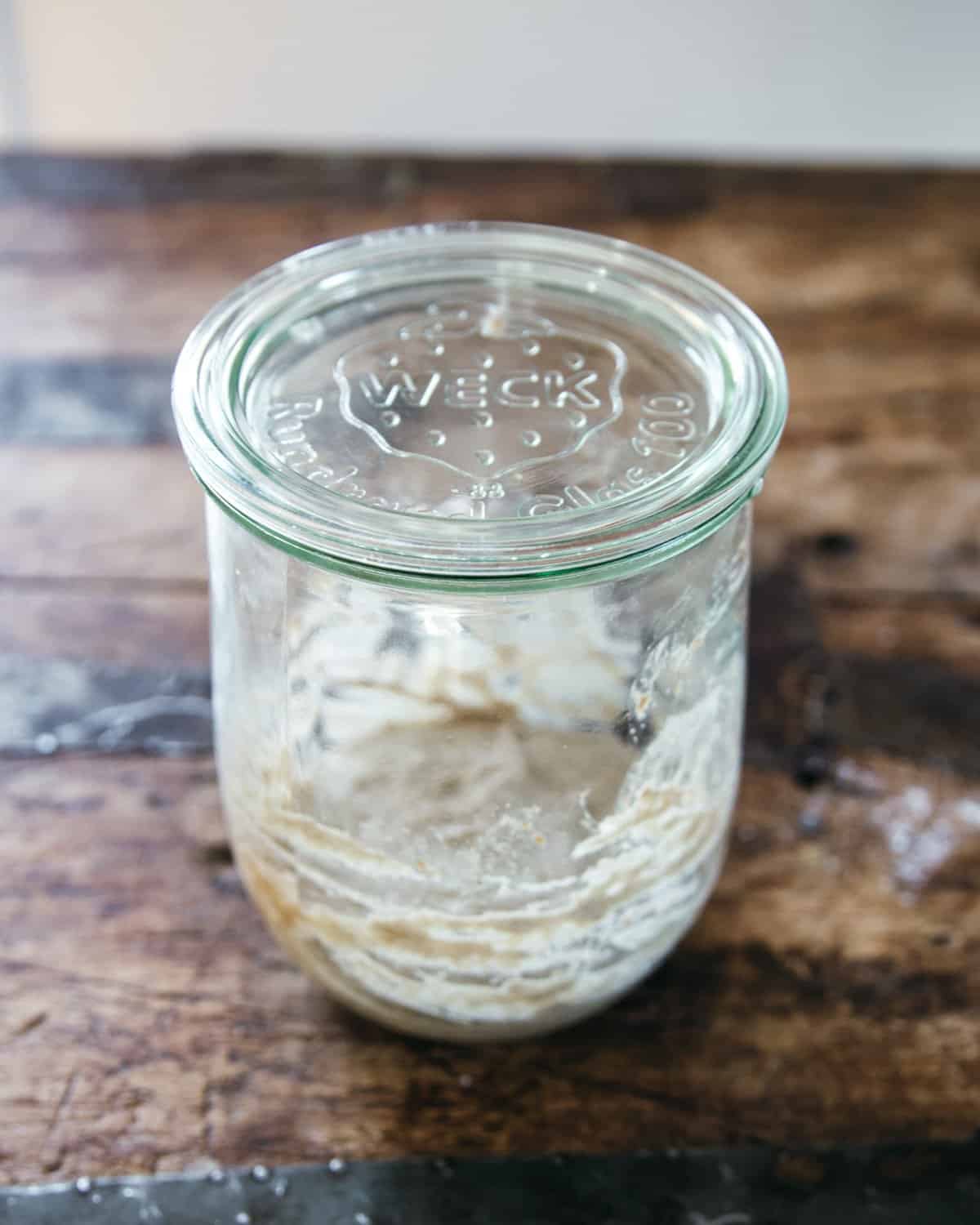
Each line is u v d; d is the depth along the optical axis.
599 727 0.39
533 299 0.38
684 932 0.40
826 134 0.96
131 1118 0.39
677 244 0.66
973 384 0.60
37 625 0.51
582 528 0.32
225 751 0.38
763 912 0.44
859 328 0.62
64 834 0.45
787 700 0.49
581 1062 0.40
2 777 0.46
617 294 0.38
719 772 0.38
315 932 0.37
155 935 0.43
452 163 0.71
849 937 0.43
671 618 0.35
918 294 0.64
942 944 0.43
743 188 0.70
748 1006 0.42
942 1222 0.37
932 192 0.71
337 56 0.93
